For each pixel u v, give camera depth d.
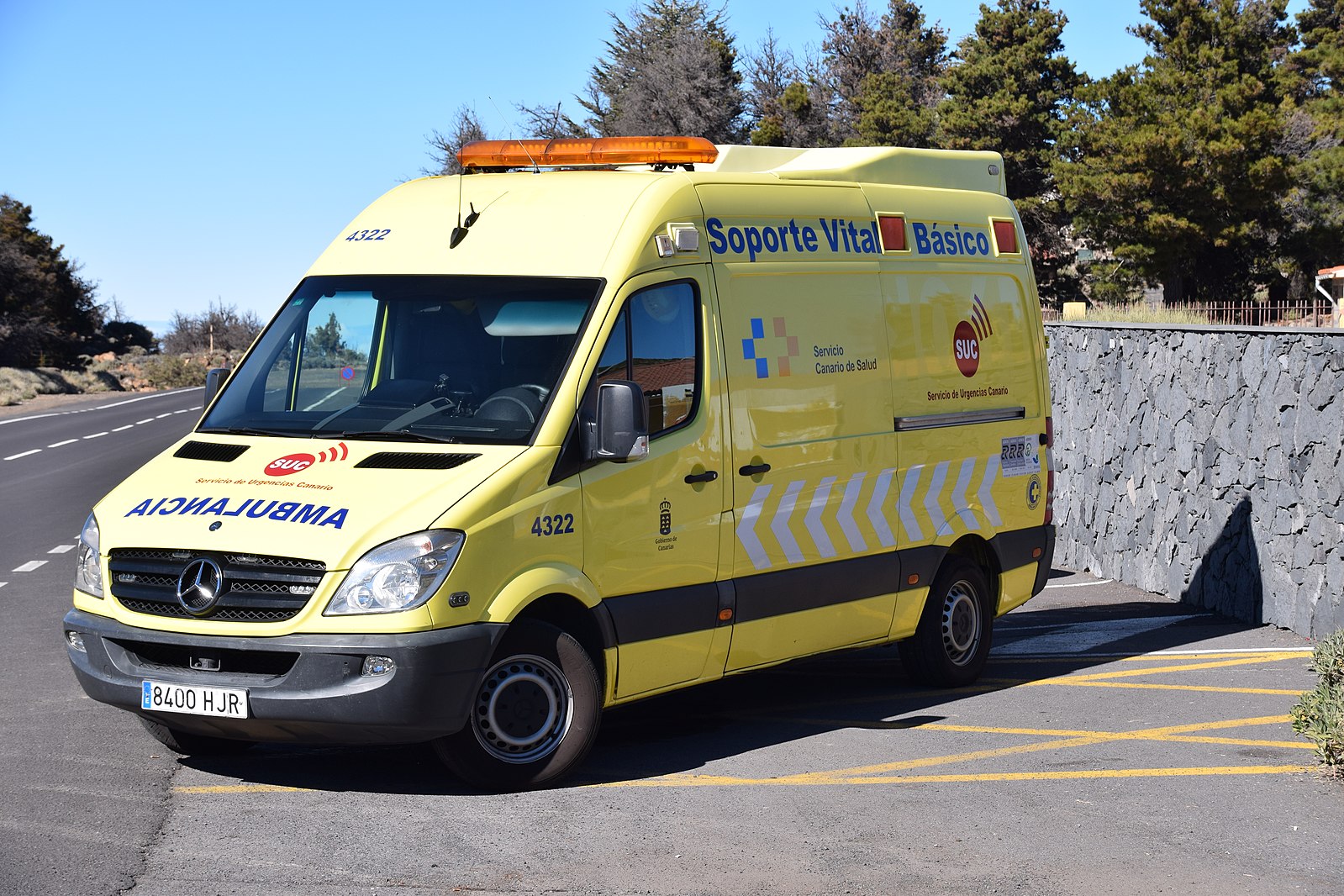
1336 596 9.48
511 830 5.51
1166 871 5.05
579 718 6.14
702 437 6.73
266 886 4.84
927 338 8.23
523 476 5.93
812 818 5.70
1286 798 5.99
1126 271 40.19
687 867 5.08
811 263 7.50
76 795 5.97
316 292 6.98
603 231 6.64
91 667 5.96
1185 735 7.16
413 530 5.62
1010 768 6.54
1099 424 13.41
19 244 71.00
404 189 7.41
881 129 48.12
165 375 68.00
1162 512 12.17
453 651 5.62
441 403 6.35
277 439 6.39
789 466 7.21
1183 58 41.03
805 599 7.30
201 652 5.76
